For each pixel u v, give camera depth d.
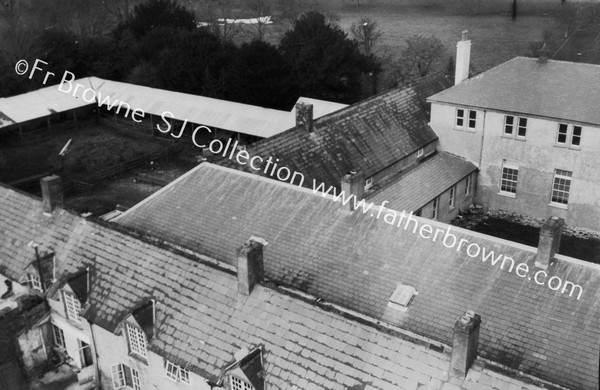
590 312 28.50
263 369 24.89
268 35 114.12
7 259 34.59
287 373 24.44
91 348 31.64
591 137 47.72
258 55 74.50
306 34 80.12
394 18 128.62
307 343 24.73
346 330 24.45
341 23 123.56
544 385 20.92
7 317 31.62
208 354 26.20
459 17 126.75
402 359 23.03
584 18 105.88
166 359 27.06
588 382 26.27
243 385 25.03
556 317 28.77
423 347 23.00
